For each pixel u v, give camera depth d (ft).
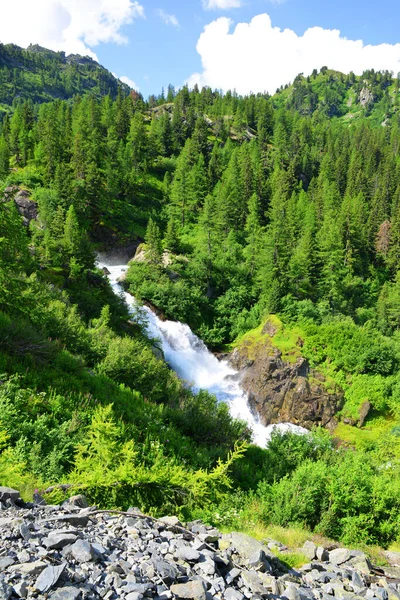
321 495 42.32
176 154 414.62
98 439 32.04
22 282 62.49
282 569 20.97
